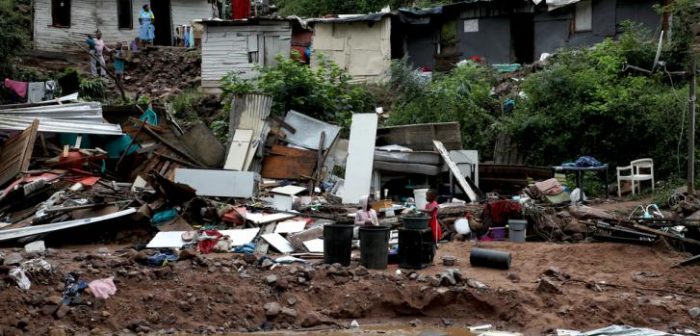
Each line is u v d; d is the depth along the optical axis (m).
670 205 16.25
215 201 15.48
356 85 25.98
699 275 11.78
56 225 13.57
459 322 10.52
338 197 17.61
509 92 24.47
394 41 29.78
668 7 22.97
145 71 29.38
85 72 28.08
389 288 10.93
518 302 10.54
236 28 27.72
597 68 22.22
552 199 16.33
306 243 13.32
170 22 32.66
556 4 26.34
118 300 10.16
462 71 25.41
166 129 19.17
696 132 19.42
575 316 10.23
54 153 17.64
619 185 18.55
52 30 29.77
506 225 14.84
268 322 10.30
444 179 19.22
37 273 10.22
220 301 10.47
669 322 10.16
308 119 19.52
